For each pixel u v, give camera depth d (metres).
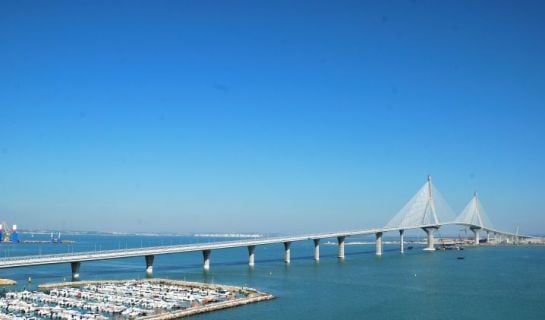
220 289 176.12
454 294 174.12
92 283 189.25
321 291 178.50
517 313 144.62
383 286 192.25
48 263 186.75
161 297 157.12
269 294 167.00
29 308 137.62
